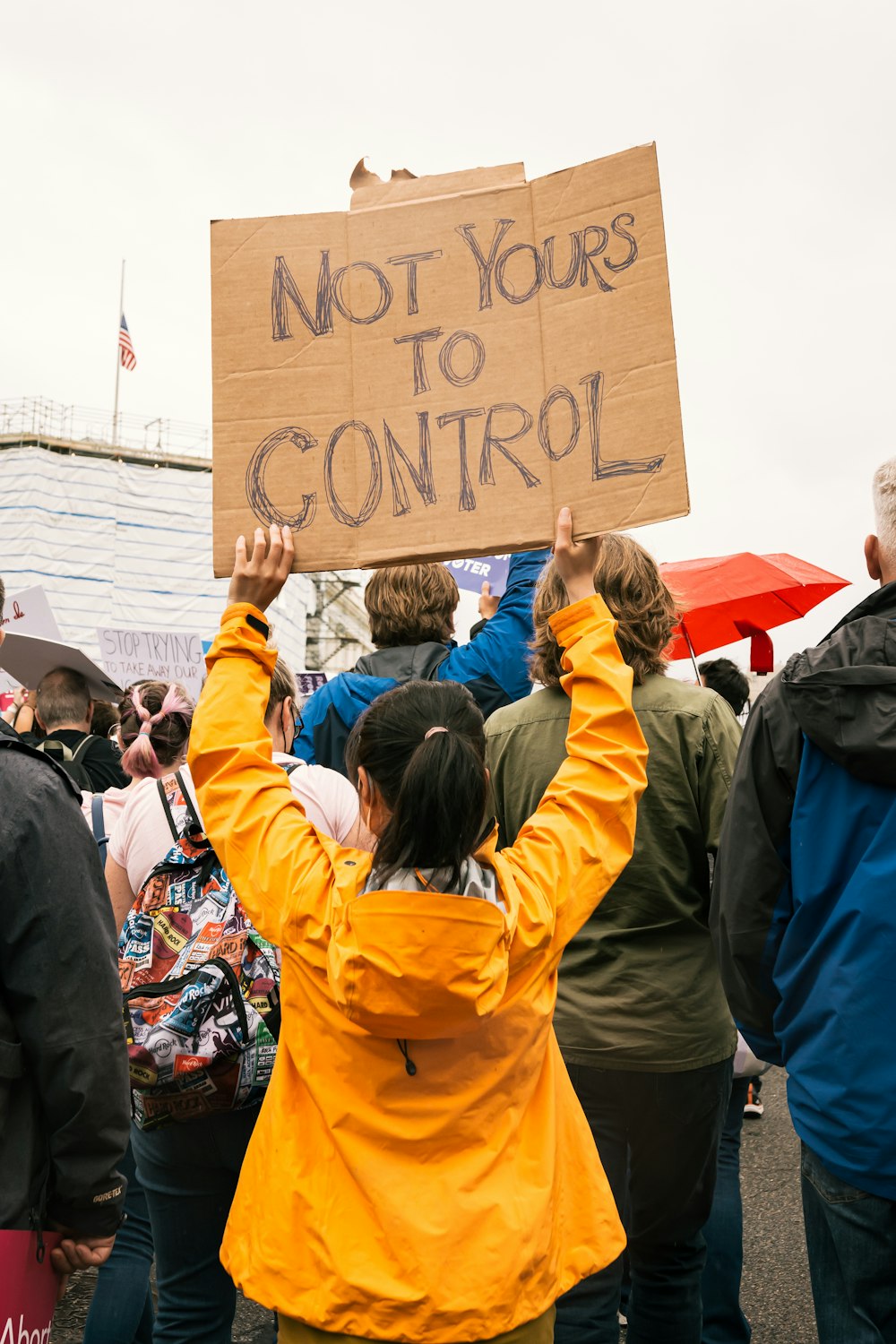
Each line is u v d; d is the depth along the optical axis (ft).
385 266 6.07
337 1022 4.79
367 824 5.17
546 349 5.84
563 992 7.61
